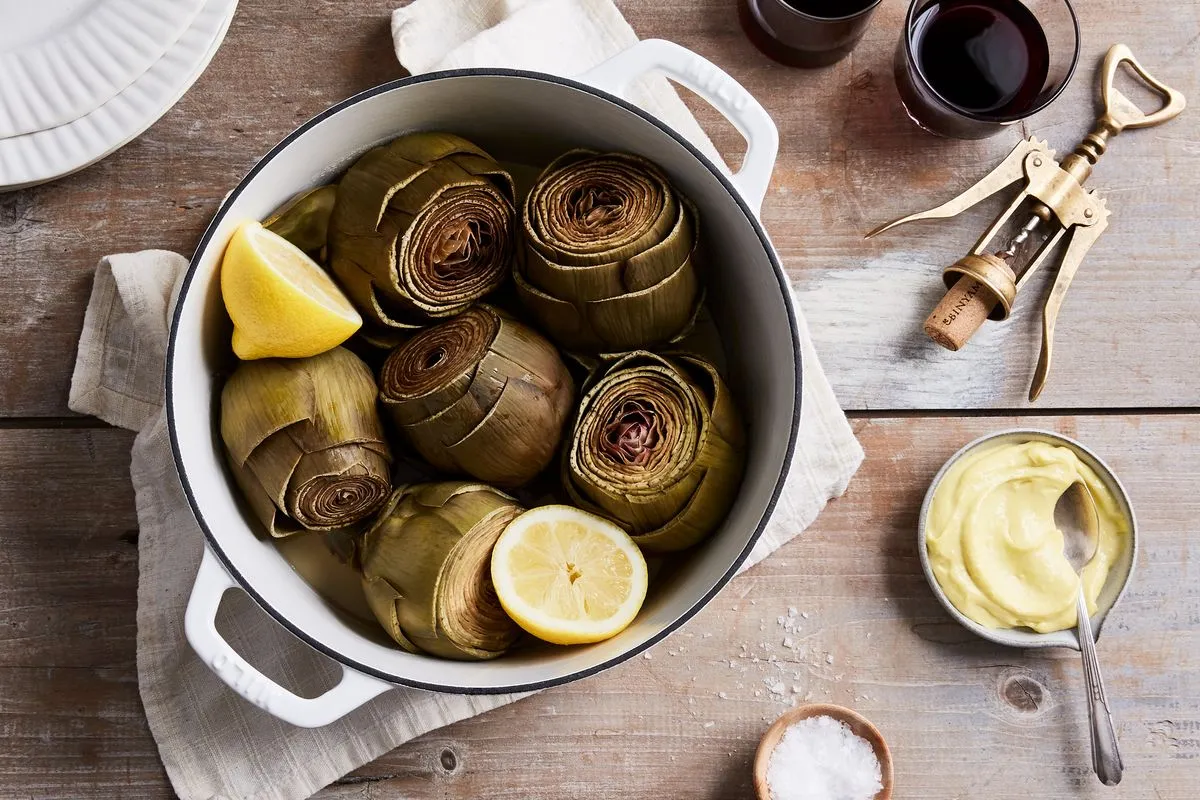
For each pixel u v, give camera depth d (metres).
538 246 0.91
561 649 0.93
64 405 1.01
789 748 0.99
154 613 0.99
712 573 0.90
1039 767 1.01
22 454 1.00
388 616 0.91
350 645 0.90
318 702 0.89
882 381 1.02
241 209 0.90
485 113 0.94
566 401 0.92
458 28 1.00
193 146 1.01
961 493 1.00
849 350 1.02
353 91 1.02
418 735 1.00
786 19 0.99
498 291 0.95
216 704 0.99
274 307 0.89
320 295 0.90
